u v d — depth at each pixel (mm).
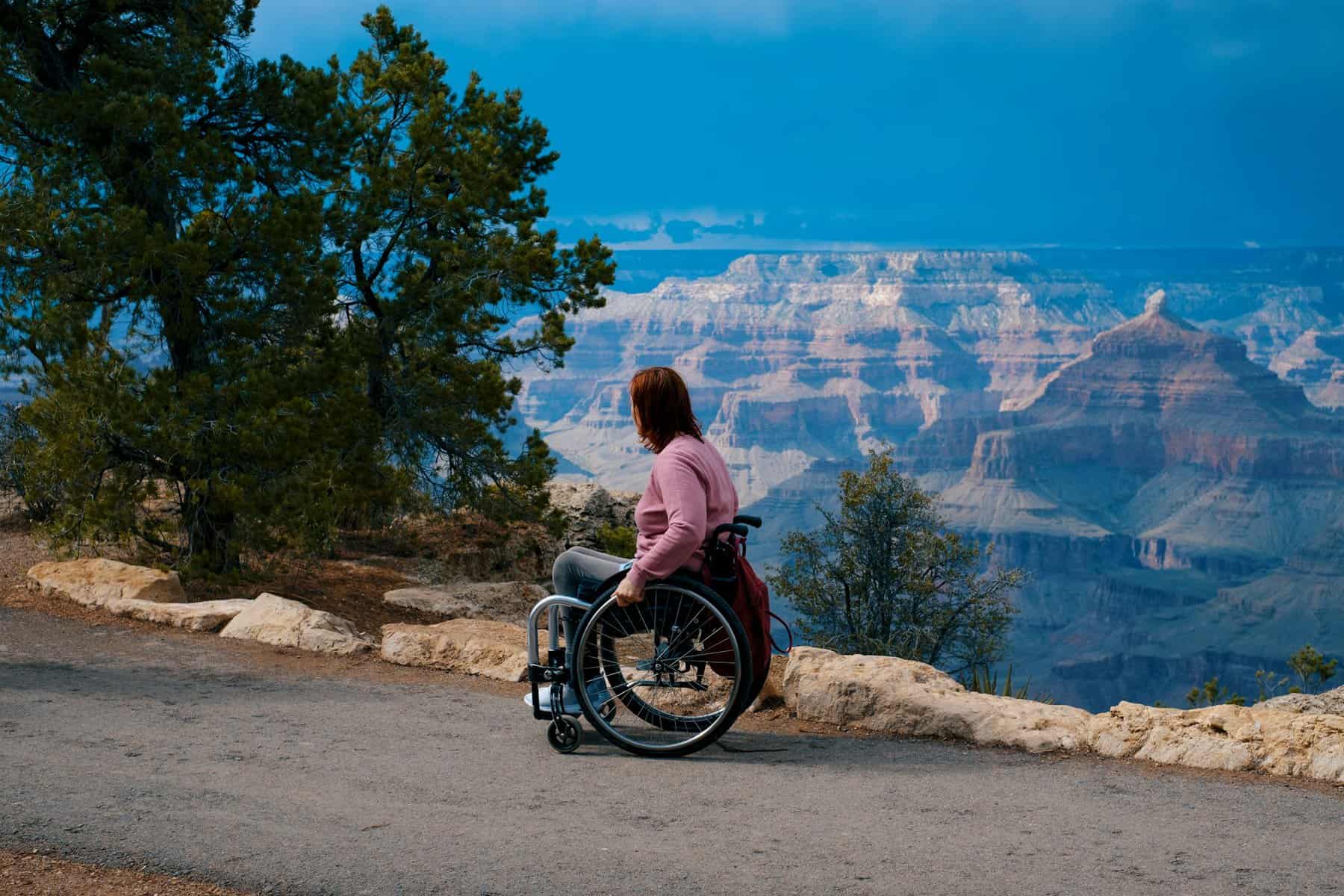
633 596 5312
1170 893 3645
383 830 4238
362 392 16797
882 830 4289
